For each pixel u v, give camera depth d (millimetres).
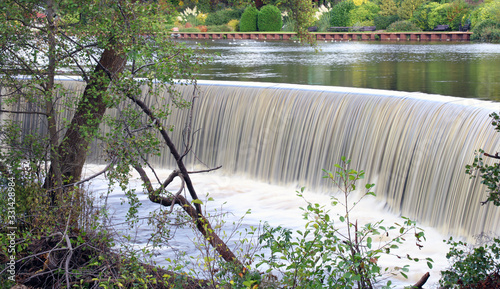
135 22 5898
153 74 5895
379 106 11422
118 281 5176
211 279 5027
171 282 5586
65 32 6574
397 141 10867
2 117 10336
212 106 13789
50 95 6699
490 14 33719
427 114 10422
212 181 13047
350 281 4016
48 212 6559
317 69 19203
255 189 12594
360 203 11219
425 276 5602
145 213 10078
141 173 5965
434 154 10016
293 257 4348
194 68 6133
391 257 8602
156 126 5816
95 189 11469
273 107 13055
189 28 46406
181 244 8328
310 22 12141
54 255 6324
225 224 10156
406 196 10539
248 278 4453
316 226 4211
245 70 19062
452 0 39562
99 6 5973
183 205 6102
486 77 15789
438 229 9672
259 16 45000
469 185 9070
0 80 6773
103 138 5871
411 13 41500
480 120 9266
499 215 8422
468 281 5301
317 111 12414
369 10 44719
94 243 6238
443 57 22547
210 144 13781
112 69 7195
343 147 11883
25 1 6289
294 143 12688
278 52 27609
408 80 15586
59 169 7102
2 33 6211
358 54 25344
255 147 13258
